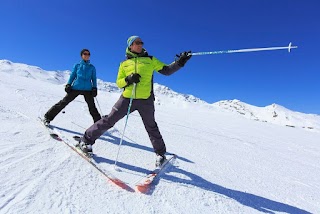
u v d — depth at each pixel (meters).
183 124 12.77
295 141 14.77
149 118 4.39
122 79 4.26
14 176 3.29
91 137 4.29
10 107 7.43
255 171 5.74
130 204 3.18
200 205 3.48
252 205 3.81
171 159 5.09
